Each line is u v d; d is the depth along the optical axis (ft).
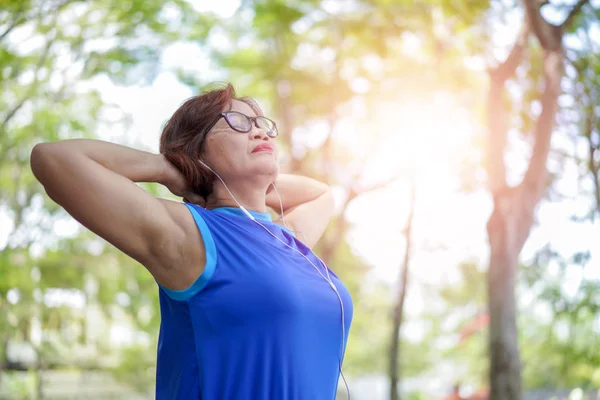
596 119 29.37
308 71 40.16
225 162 7.01
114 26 35.06
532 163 27.22
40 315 39.34
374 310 63.41
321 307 6.57
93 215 5.85
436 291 64.75
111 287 42.65
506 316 26.71
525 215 27.20
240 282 6.23
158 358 6.62
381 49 33.76
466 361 63.72
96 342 45.06
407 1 31.63
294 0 37.47
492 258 27.17
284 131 42.19
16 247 38.55
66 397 52.60
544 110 27.09
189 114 7.17
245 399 6.12
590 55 28.71
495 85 28.30
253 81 42.65
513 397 26.12
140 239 6.01
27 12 31.09
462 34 31.04
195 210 6.40
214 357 6.17
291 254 6.74
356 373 86.94
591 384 39.27
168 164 6.87
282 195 8.87
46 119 34.73
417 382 85.87
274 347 6.20
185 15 37.55
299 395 6.27
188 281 6.23
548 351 36.70
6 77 32.73
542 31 26.58
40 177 5.84
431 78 34.50
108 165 6.24
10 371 46.65
